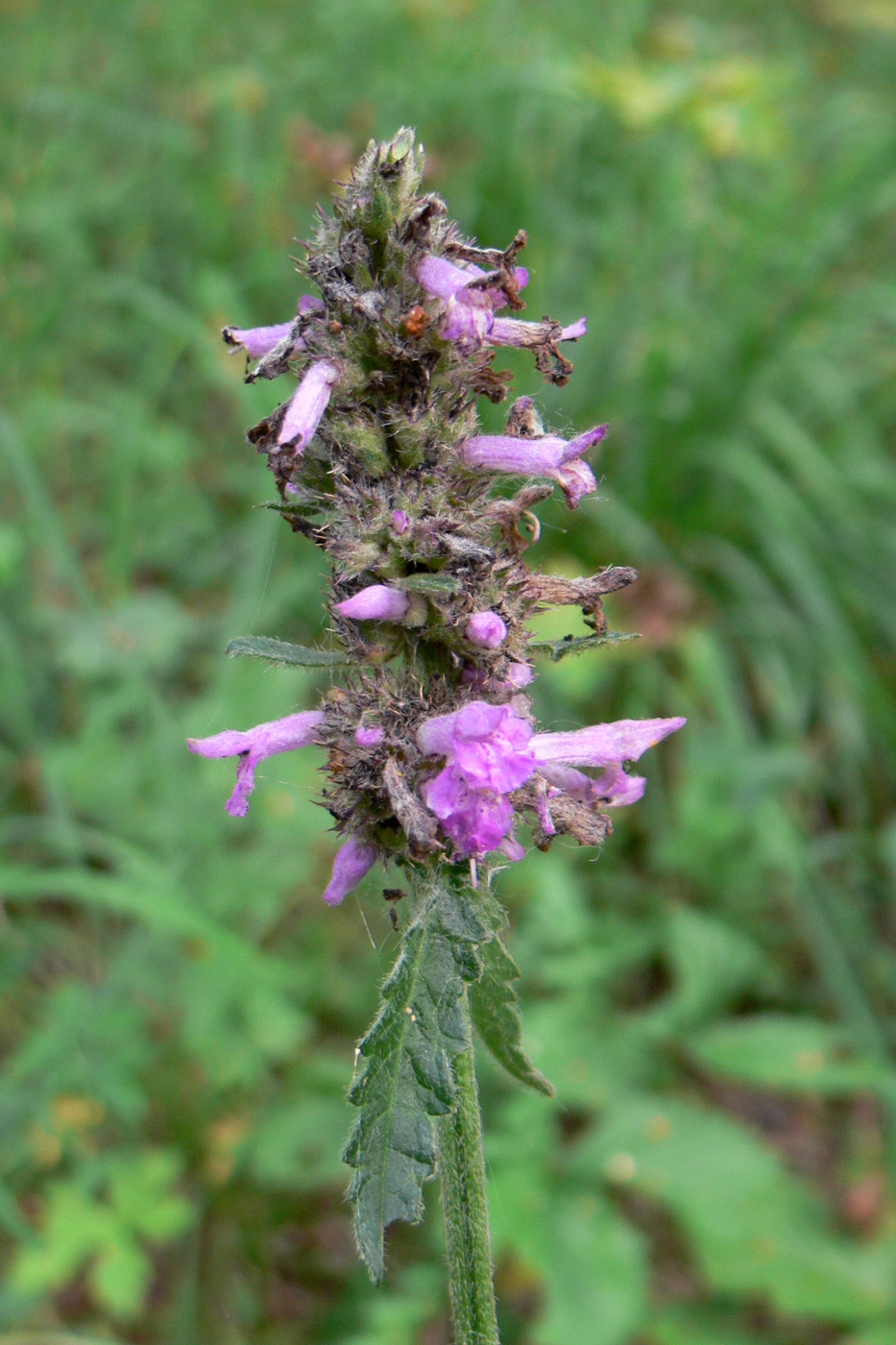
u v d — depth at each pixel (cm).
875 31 65
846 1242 26
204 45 52
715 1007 29
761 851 32
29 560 35
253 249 42
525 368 35
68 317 40
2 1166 27
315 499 20
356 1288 27
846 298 42
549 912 29
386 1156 18
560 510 37
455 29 51
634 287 40
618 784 20
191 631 34
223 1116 28
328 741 20
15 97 46
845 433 42
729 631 37
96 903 29
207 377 39
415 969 19
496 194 39
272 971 28
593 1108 27
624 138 44
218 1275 27
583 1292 25
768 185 47
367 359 19
